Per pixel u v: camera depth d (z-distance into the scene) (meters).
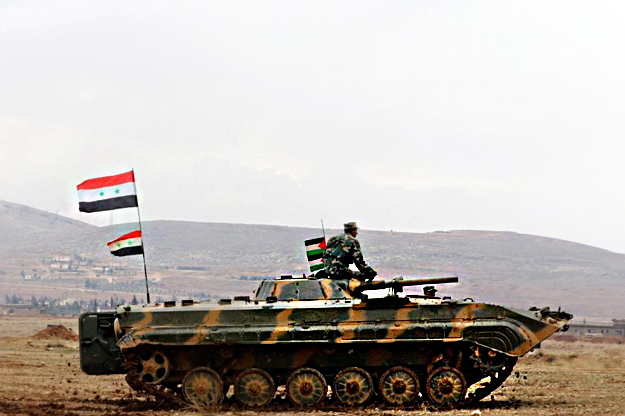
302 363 38.16
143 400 40.75
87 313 39.75
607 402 40.69
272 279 40.34
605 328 173.88
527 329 37.81
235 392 37.66
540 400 41.53
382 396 38.03
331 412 36.16
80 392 44.38
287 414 35.41
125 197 46.16
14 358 65.75
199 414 35.19
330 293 39.53
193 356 37.81
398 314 37.69
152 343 36.91
